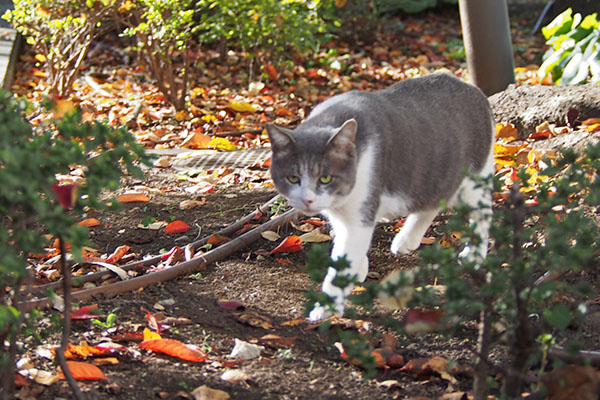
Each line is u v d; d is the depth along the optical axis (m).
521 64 3.70
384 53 3.99
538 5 4.65
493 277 1.27
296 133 1.60
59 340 1.47
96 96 3.04
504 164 2.13
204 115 2.80
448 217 1.94
